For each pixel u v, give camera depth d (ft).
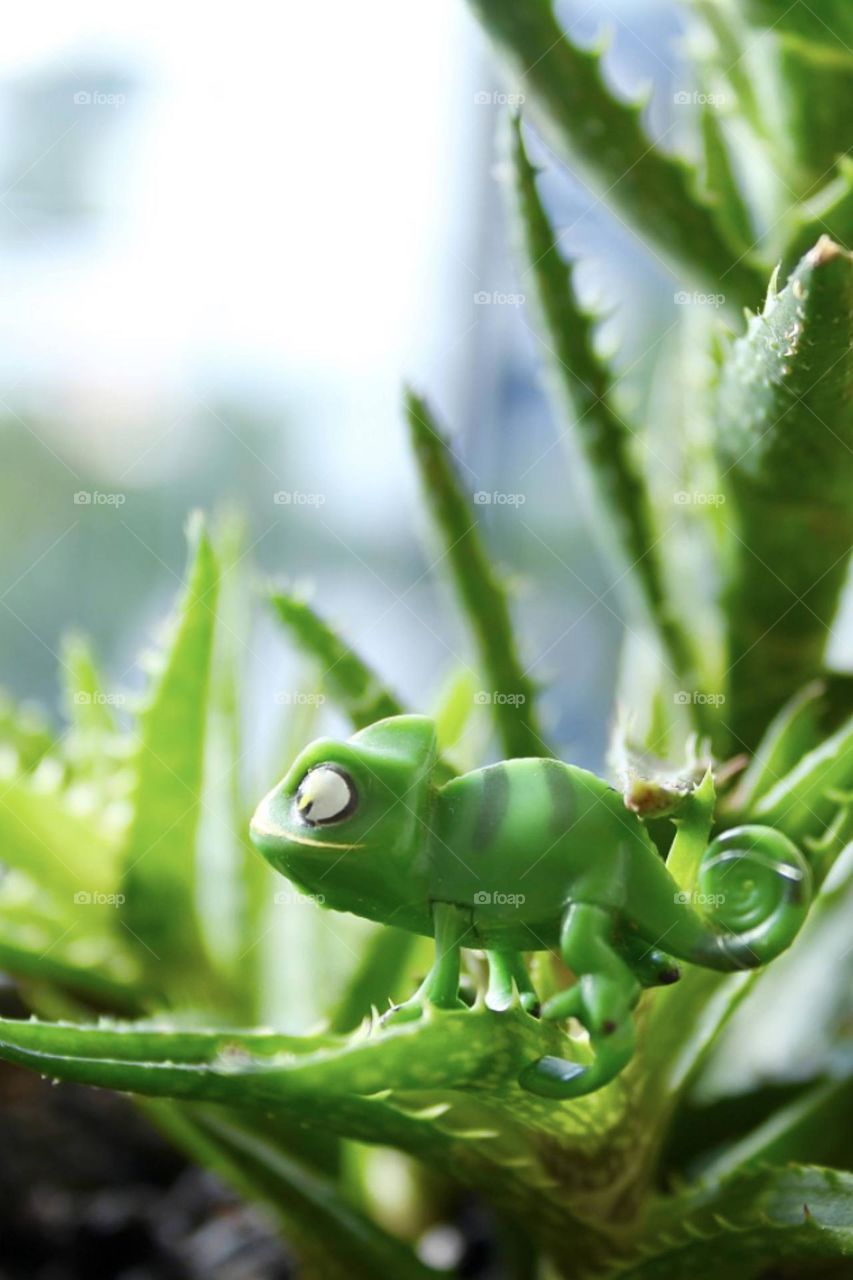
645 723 1.61
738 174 1.67
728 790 1.52
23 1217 2.15
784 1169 1.40
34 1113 2.35
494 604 1.53
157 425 3.01
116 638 3.14
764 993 1.87
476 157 3.13
